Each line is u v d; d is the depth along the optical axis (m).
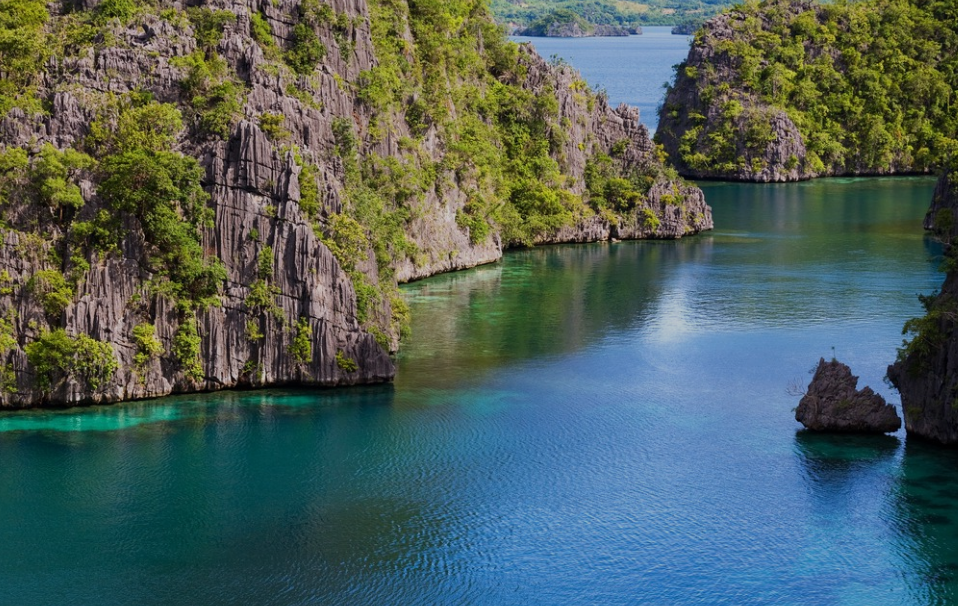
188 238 128.75
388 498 108.06
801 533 102.38
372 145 175.62
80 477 111.06
